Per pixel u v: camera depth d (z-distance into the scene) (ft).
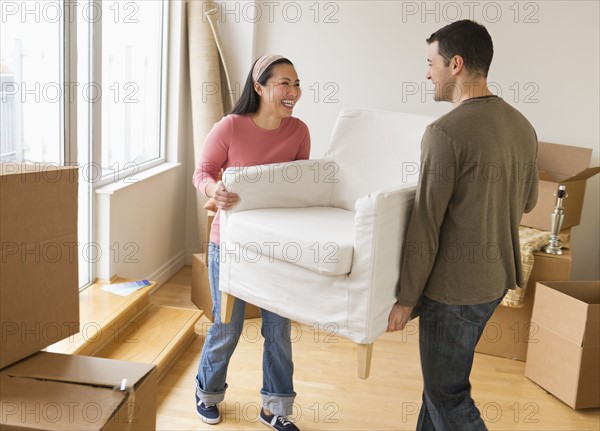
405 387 9.91
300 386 9.68
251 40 13.56
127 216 11.66
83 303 10.25
